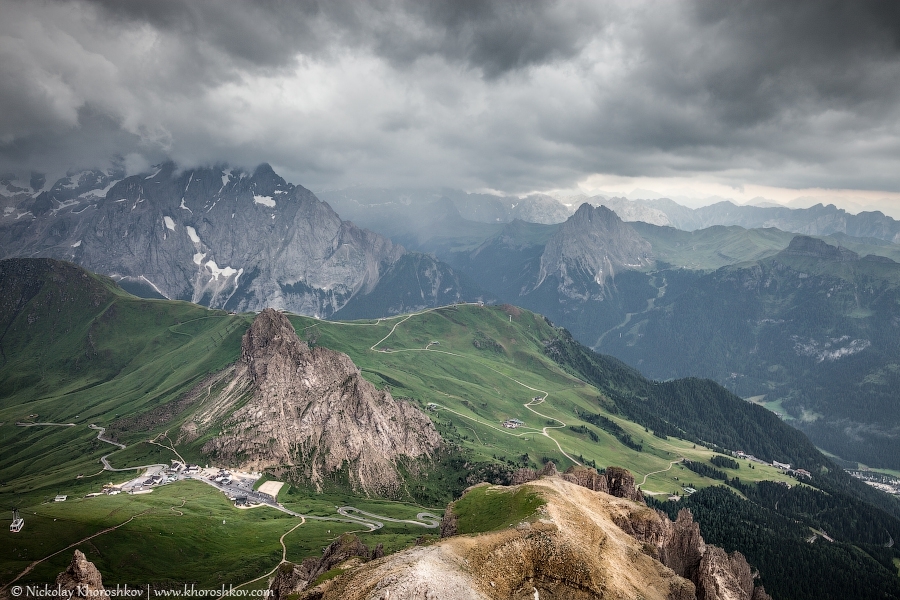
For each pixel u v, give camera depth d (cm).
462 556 15288
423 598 13638
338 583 15225
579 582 15688
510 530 16725
